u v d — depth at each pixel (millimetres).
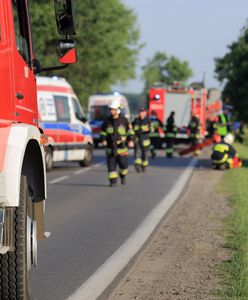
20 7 9461
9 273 8289
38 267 11547
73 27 9492
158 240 14008
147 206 19234
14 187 7844
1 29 8352
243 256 11727
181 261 11953
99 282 10500
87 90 81375
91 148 33656
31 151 8945
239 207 18031
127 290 10062
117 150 24766
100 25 79938
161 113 57406
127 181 26625
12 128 8164
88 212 18062
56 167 33469
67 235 14586
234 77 84562
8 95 8422
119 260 12070
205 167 33500
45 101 30203
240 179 25922
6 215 8148
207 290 9922
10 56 8539
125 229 15336
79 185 25078
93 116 59812
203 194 22203
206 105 59438
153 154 41469
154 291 9953
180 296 9633
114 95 56469
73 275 10977
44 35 73688
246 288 9727
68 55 9688
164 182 26219
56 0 9375
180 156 44000
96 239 14109
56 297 9695
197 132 42062
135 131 30156
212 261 11891
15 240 8273
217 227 15406
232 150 31812
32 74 9750
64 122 31141
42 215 9602
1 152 7934
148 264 11789
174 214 17625
